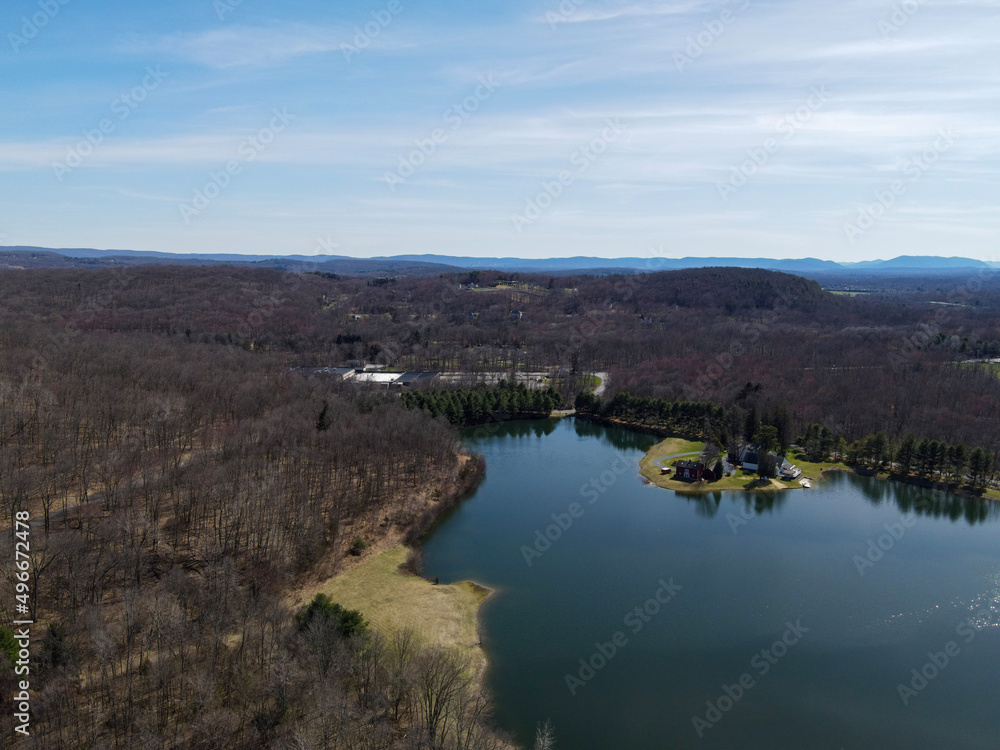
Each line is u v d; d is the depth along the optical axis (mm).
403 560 108062
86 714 60812
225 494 103000
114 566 81812
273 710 62812
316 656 68188
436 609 92625
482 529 127188
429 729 62719
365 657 71062
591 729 70562
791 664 83688
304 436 135000
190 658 68438
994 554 119000
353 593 94875
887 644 88750
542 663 82812
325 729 58844
